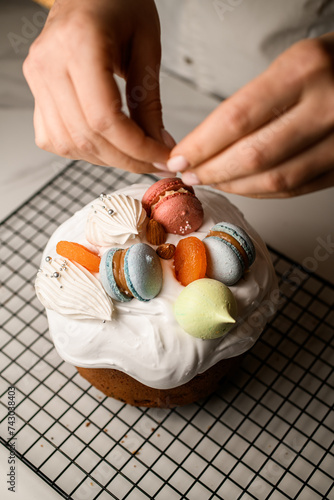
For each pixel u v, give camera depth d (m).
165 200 0.43
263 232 0.57
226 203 0.49
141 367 0.43
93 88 0.35
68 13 0.37
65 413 0.49
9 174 0.62
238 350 0.44
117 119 0.35
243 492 0.44
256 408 0.49
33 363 0.51
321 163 0.34
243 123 0.32
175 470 0.45
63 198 0.62
